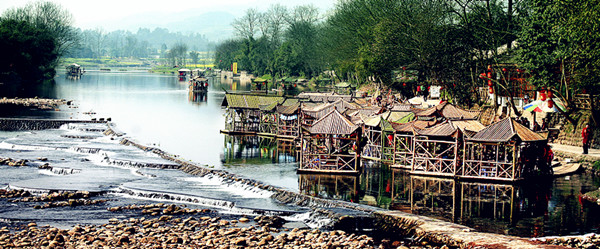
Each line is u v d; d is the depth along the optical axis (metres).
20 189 45.22
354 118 68.50
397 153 56.00
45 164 54.81
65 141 70.44
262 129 80.81
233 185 47.75
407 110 65.94
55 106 113.75
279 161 58.91
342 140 55.47
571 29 52.41
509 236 32.19
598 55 50.84
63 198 43.12
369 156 61.50
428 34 87.56
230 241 32.81
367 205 40.06
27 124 83.44
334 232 35.25
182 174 52.81
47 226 35.75
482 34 79.75
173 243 32.28
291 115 74.62
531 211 39.34
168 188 46.41
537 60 61.16
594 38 50.47
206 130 84.69
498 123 48.97
